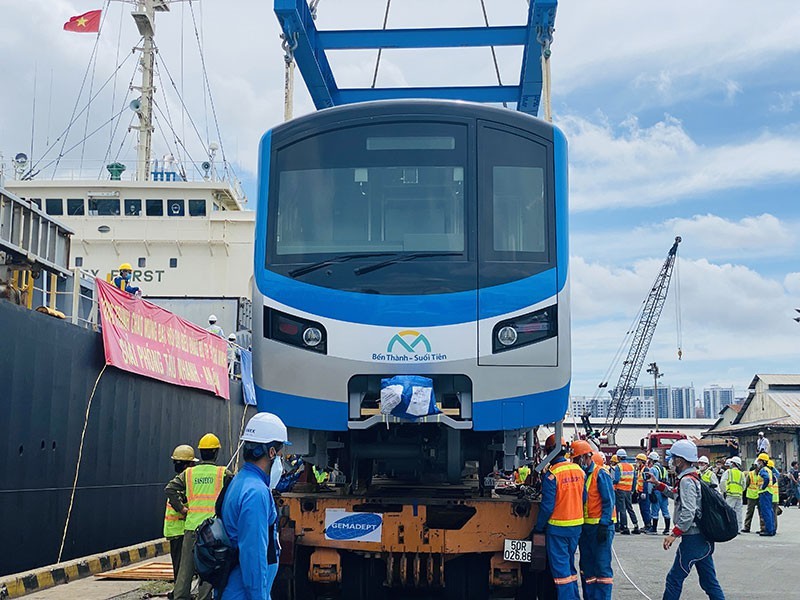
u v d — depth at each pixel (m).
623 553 17.47
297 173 8.79
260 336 8.45
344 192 8.69
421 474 9.77
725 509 8.85
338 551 8.66
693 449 8.98
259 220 8.73
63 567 11.58
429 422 8.31
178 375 16.81
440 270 8.39
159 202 26.97
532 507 8.53
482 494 8.98
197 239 26.53
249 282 26.42
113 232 26.61
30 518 11.45
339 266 8.46
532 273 8.45
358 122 8.83
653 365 89.88
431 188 8.64
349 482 8.94
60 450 12.31
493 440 8.96
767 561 15.95
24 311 11.38
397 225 8.58
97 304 14.17
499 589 8.77
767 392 55.91
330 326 8.31
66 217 26.80
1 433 10.77
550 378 8.30
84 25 28.17
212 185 26.75
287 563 8.41
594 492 9.34
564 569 8.55
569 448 9.42
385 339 8.25
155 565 12.98
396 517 8.50
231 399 21.19
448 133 8.73
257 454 5.38
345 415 8.20
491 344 8.27
